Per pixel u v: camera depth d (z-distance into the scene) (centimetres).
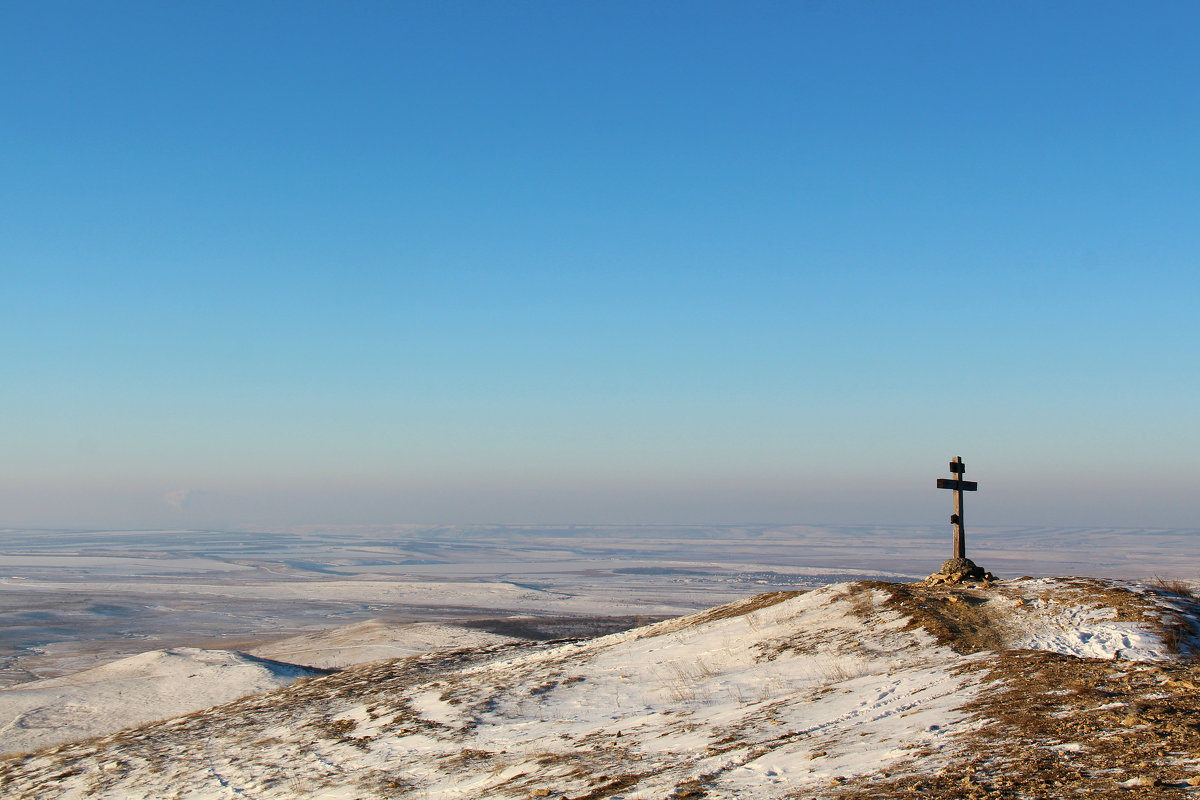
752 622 2345
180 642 8638
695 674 1984
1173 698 1063
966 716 1142
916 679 1478
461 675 2558
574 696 1969
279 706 2556
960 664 1517
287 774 1677
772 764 1090
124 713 3697
